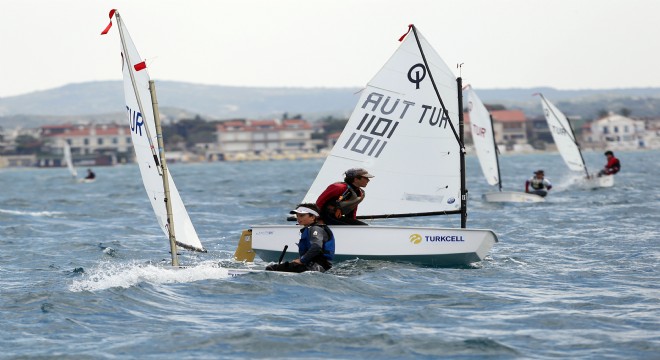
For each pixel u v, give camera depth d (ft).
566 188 526.57
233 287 165.48
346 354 121.19
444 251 193.47
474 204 416.67
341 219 197.98
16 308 150.61
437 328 134.41
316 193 215.92
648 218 318.65
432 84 211.61
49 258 235.81
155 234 305.94
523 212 363.97
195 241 185.78
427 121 212.84
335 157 215.31
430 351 122.11
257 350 123.03
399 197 214.90
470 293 163.02
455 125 212.64
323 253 182.29
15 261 230.07
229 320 140.87
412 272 185.78
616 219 318.24
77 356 120.37
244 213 399.44
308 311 147.33
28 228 331.36
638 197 435.12
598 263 204.95
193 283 169.27
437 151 212.84
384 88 213.66
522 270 192.54
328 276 173.17
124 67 174.19
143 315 144.87
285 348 123.85
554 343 125.49
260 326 135.64
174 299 156.97
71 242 274.77
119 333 133.18
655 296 159.02
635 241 247.29
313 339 127.85
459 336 129.08
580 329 133.59
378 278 177.06
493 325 136.46
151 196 181.47
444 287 169.58
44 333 133.69
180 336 130.21
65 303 152.46
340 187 195.83
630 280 178.81
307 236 182.39
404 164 214.28
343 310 148.15
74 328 136.36
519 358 118.11
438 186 213.25
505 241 257.14
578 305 151.53
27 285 180.24
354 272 183.32
